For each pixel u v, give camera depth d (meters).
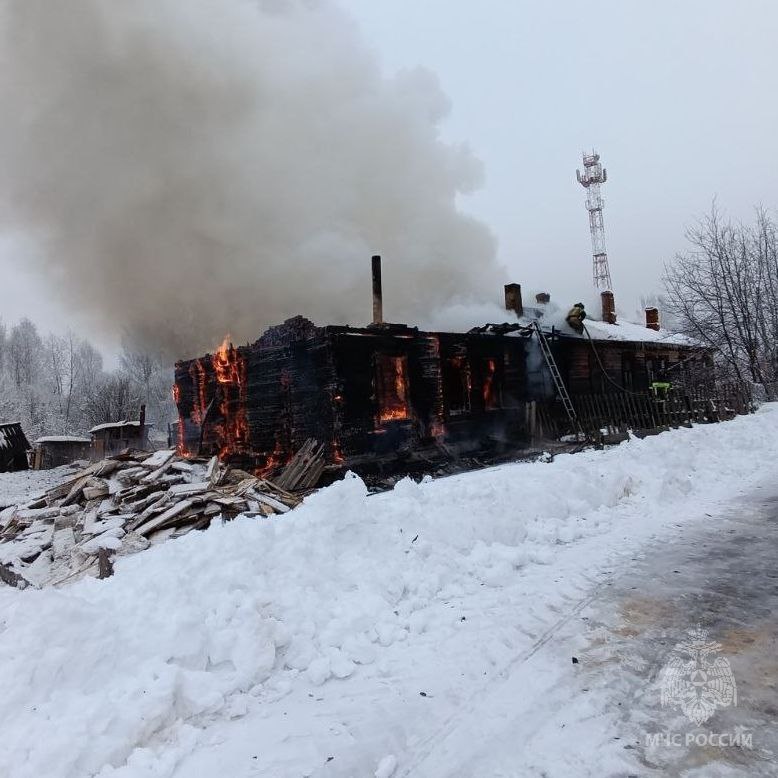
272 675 3.50
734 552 5.40
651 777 2.35
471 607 4.37
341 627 3.90
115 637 3.44
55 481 19.72
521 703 3.00
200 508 8.62
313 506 5.48
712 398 19.78
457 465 14.16
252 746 2.78
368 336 13.41
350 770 2.55
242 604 3.91
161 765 2.61
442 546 5.42
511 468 9.30
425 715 2.97
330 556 4.87
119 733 2.74
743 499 7.71
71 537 8.61
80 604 3.58
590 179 45.94
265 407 14.68
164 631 3.56
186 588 4.08
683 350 25.77
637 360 23.44
